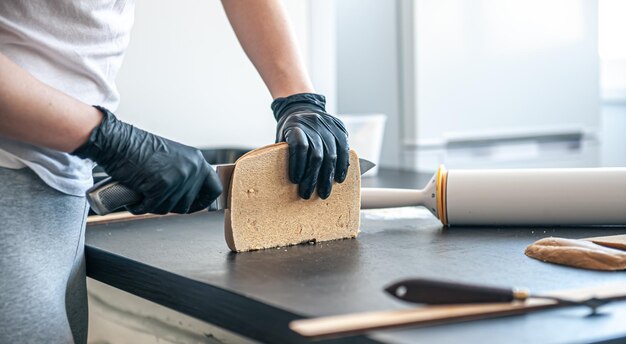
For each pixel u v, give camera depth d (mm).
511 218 1025
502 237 973
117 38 893
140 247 944
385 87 2082
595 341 562
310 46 1834
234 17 1084
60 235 848
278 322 648
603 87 2947
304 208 938
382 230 1038
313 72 1848
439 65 2025
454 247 910
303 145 899
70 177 853
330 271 787
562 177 1015
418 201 1059
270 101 1800
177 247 940
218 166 884
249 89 1766
